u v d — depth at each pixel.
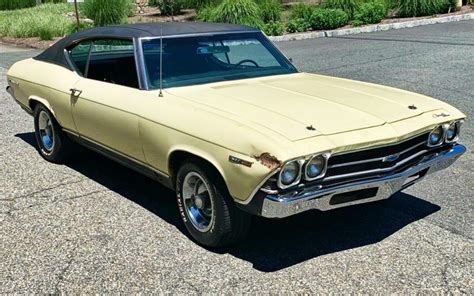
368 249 4.13
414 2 18.77
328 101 4.31
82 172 5.98
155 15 23.33
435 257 3.98
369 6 18.31
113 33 5.23
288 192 3.59
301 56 13.20
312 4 20.52
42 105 6.09
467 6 20.67
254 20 17.56
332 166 3.73
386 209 4.83
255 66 5.27
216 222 4.00
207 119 3.98
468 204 4.89
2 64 14.23
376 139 3.80
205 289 3.65
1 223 4.69
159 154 4.39
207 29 5.36
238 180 3.69
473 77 9.79
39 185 5.59
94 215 4.84
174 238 4.38
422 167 4.17
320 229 4.48
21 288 3.71
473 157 6.03
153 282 3.74
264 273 3.83
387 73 10.49
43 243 4.32
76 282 3.76
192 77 4.85
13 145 7.07
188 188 4.28
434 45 13.41
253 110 4.07
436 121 4.24
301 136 3.65
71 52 5.86
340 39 15.94
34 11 26.06
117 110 4.75
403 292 3.55
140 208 4.99
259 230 4.48
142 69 4.78
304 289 3.62
